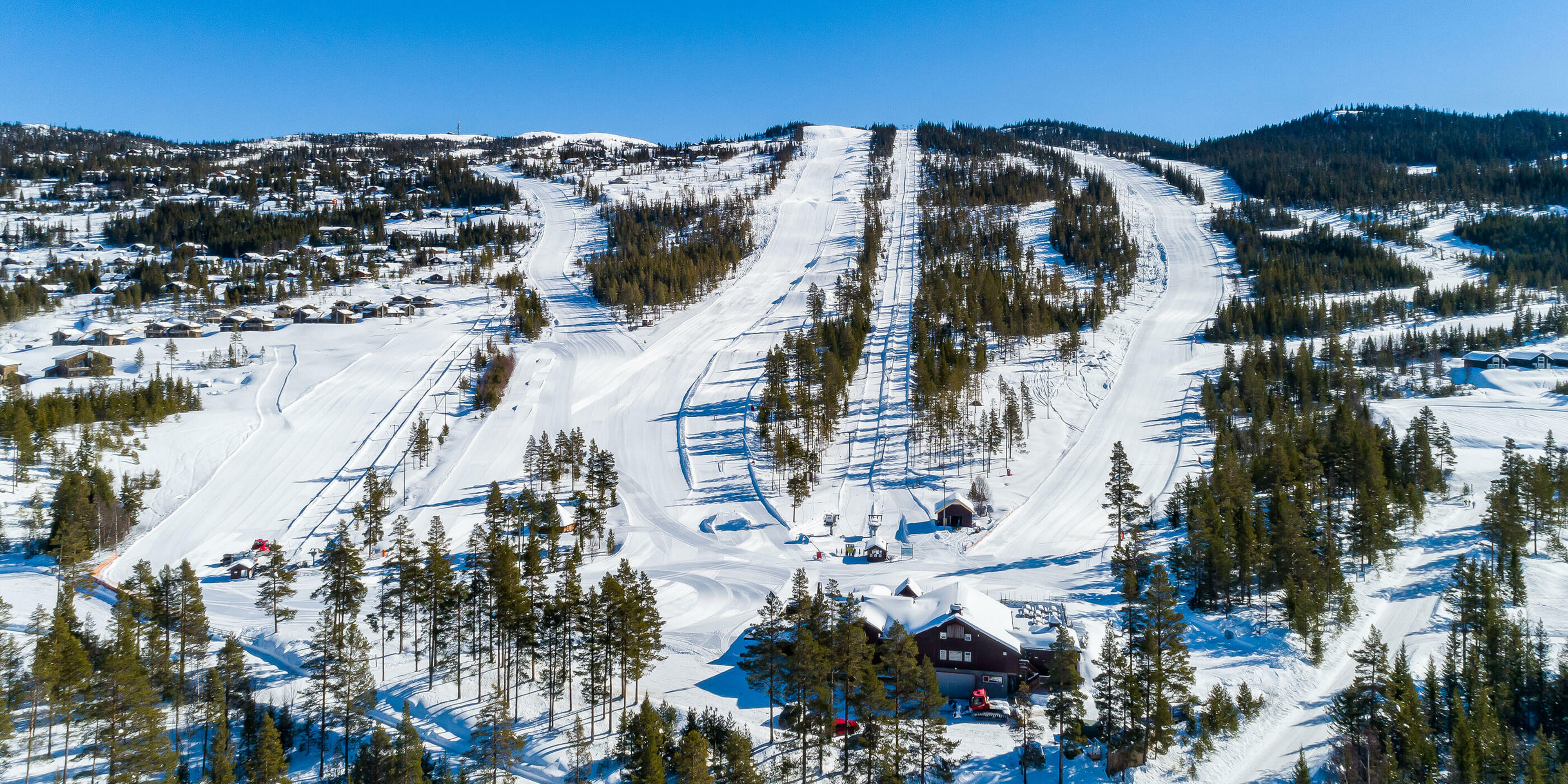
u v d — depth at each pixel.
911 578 88.81
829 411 138.62
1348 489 98.62
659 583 90.00
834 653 55.25
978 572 90.38
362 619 78.75
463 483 122.19
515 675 67.44
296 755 56.94
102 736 49.31
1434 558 84.12
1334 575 73.31
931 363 148.25
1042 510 109.50
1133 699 53.69
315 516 111.19
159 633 59.94
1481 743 50.88
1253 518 82.75
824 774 53.50
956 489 116.62
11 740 53.84
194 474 119.81
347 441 136.00
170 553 98.38
